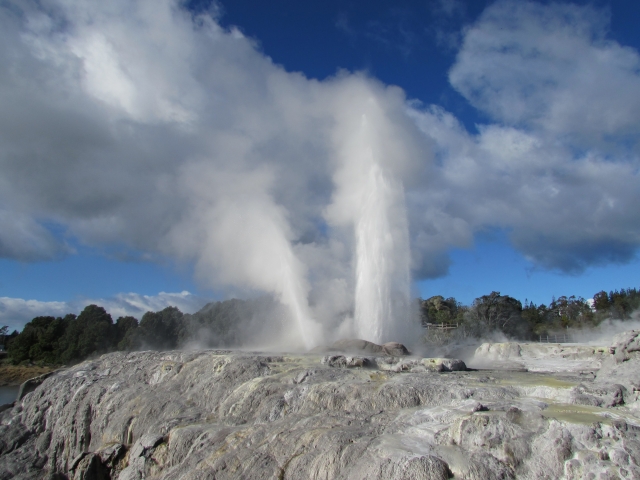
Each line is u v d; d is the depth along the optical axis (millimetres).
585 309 93625
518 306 78250
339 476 12398
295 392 18219
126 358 33406
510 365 25234
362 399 16594
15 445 29062
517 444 11531
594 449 10984
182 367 26359
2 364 99250
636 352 16375
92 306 93438
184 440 17766
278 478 13555
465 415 13359
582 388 14961
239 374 22078
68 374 34031
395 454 11961
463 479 10977
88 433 25953
